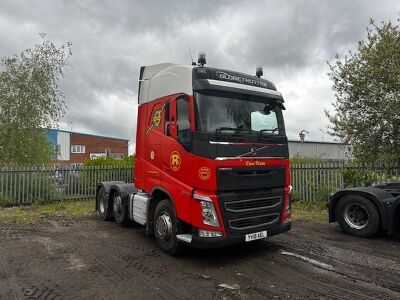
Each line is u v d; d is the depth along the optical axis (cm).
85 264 598
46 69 1617
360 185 1222
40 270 566
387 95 1166
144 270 571
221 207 575
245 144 610
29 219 1016
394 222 746
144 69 789
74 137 6309
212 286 506
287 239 771
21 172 1351
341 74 1268
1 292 479
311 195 1277
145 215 736
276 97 684
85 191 1487
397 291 489
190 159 595
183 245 635
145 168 743
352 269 577
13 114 1557
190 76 611
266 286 506
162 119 687
